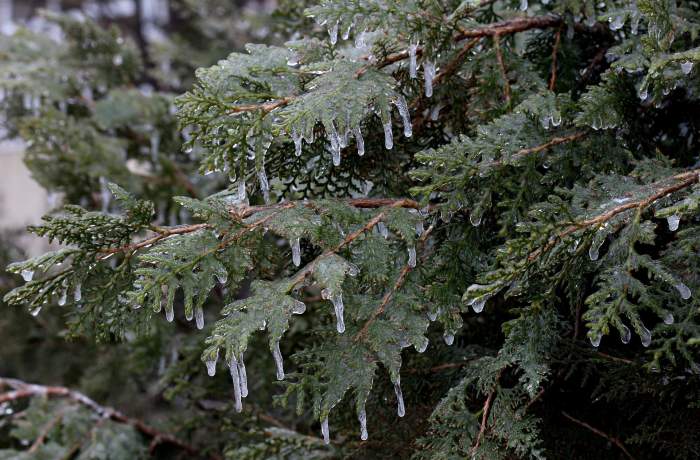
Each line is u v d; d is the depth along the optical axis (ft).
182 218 9.02
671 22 5.33
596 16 5.88
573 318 5.78
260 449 6.20
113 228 5.31
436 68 5.63
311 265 5.26
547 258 5.16
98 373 9.62
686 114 5.89
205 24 11.63
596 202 5.28
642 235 5.15
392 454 5.82
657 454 5.78
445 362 5.83
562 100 5.48
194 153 8.56
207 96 5.28
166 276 5.17
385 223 5.39
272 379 7.18
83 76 9.94
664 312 5.11
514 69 5.69
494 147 5.40
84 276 5.32
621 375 5.49
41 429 7.59
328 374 5.26
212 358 5.10
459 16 5.45
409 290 5.39
